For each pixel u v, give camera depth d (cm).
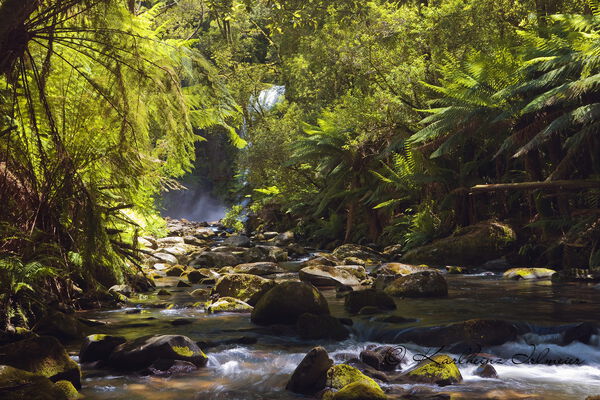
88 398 342
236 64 2645
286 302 547
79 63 593
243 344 478
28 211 523
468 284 845
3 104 517
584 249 954
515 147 1172
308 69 2142
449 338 464
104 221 625
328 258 1173
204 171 3972
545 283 830
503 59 1093
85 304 640
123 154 597
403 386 365
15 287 453
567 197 1040
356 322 533
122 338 439
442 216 1352
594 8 958
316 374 361
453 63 1221
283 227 2283
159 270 1045
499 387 361
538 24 1191
